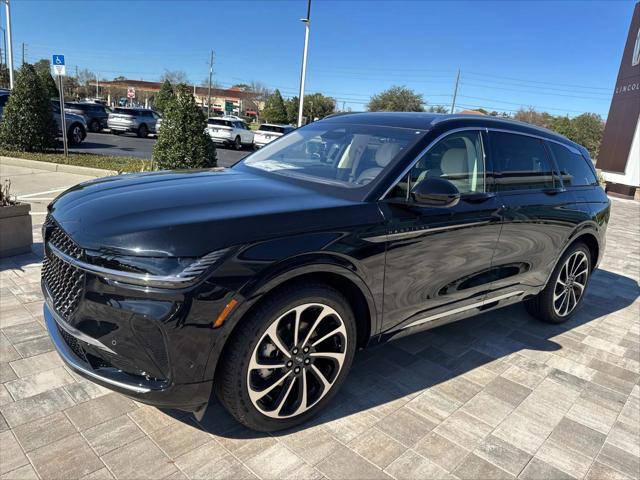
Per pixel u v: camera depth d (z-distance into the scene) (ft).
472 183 11.39
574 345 13.94
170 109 30.32
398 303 9.98
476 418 9.91
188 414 9.16
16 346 11.00
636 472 8.77
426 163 10.49
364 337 9.94
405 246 9.66
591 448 9.32
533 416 10.19
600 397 11.19
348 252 8.70
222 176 10.98
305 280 8.54
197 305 7.29
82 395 9.45
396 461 8.42
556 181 13.99
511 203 12.04
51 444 8.09
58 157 43.73
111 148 60.59
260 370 8.30
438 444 8.97
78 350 8.36
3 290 14.02
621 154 65.36
